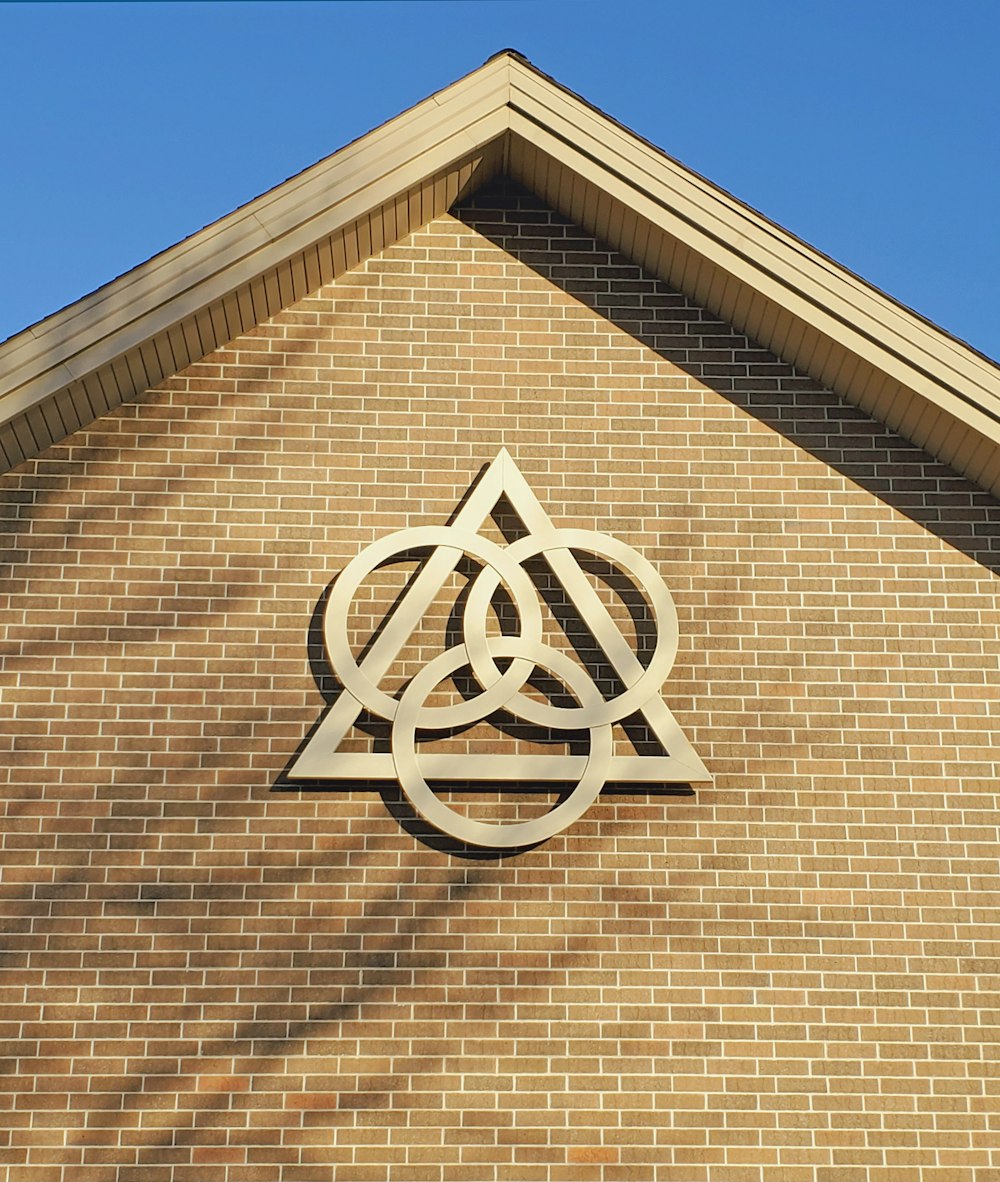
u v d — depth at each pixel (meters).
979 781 8.64
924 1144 8.02
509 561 8.70
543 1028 8.12
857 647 8.85
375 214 8.98
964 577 9.00
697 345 9.37
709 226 8.92
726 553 9.00
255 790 8.41
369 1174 7.82
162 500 8.88
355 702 8.45
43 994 8.02
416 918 8.26
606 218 9.30
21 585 8.66
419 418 9.13
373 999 8.12
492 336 9.31
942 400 8.77
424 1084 7.99
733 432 9.21
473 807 8.43
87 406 8.81
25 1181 7.72
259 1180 7.79
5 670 8.51
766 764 8.62
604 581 8.88
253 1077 7.96
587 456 9.13
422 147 8.89
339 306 9.30
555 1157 7.91
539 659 8.54
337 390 9.14
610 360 9.31
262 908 8.23
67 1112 7.84
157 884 8.23
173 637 8.64
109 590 8.70
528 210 9.59
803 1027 8.19
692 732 8.66
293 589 8.78
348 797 8.43
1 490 8.80
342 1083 7.97
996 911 8.41
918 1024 8.22
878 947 8.34
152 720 8.49
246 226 8.69
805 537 9.05
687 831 8.48
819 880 8.44
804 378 9.33
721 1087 8.07
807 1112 8.05
